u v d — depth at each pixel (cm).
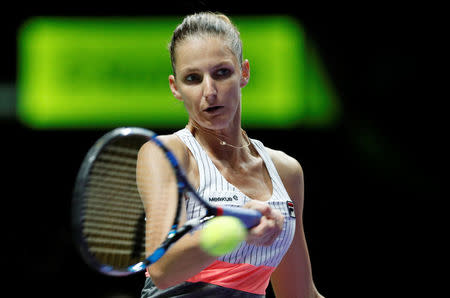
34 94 2653
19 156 3153
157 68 2622
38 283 3088
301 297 949
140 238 717
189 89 793
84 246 571
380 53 2847
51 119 2647
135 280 2980
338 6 2764
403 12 2816
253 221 679
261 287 823
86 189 582
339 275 3130
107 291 2984
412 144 2967
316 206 3136
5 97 2931
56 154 3175
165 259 699
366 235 3123
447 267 3045
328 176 3058
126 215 687
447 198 3012
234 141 843
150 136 666
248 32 2675
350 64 2820
